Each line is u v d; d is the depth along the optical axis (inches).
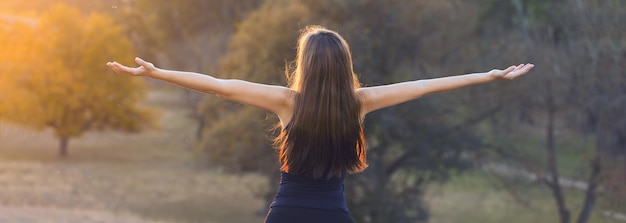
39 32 1039.0
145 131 1274.6
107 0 1176.2
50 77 1064.8
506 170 716.0
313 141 98.3
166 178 963.3
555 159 679.7
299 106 99.5
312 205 97.4
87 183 858.8
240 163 645.3
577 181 676.1
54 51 1070.4
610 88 620.1
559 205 679.1
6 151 1063.0
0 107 1057.5
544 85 643.5
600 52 629.3
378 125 619.2
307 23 601.9
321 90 99.0
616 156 629.6
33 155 1058.1
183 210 774.5
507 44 688.4
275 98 102.3
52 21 1069.1
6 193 702.5
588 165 650.8
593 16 622.8
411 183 737.6
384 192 627.8
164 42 1267.2
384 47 626.8
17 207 614.5
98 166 1014.4
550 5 810.2
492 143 693.9
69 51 1085.1
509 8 904.3
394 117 617.0
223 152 638.5
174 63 1289.4
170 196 847.1
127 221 615.5
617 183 598.5
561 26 677.9
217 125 646.5
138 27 1237.7
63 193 756.0
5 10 969.5
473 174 741.3
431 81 108.0
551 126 669.3
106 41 1104.2
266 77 620.1
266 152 623.2
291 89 103.8
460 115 667.4
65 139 1102.4
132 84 1155.9
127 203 762.8
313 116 98.3
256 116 623.2
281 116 103.5
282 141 102.2
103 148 1195.3
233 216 765.9
